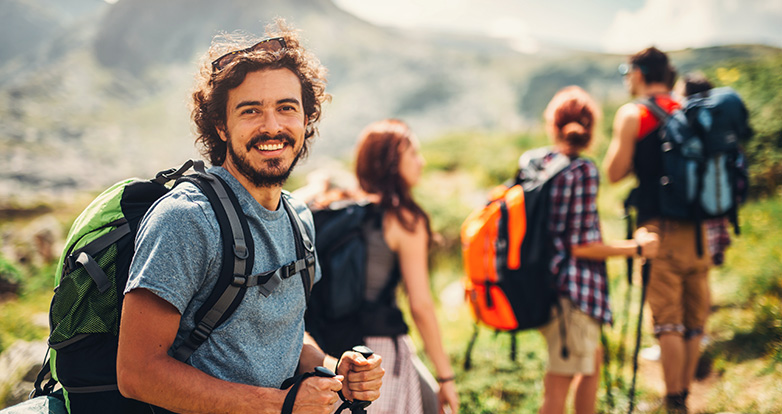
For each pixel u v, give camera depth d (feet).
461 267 26.48
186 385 4.57
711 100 11.93
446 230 27.86
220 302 4.85
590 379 11.09
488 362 14.97
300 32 5.84
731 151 11.76
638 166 12.46
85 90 422.82
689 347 12.41
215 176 5.17
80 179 253.65
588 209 10.48
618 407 12.34
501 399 13.32
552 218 10.66
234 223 4.94
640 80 12.87
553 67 385.91
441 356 9.36
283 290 5.29
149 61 492.54
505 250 10.77
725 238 13.56
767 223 20.59
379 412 8.68
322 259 9.08
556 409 10.74
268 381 5.18
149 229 4.71
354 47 505.66
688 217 11.80
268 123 5.16
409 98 397.60
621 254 10.64
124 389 4.60
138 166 295.28
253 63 5.19
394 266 9.40
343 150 312.71
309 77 5.78
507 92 385.50
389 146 9.59
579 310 10.50
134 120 383.45
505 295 10.82
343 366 5.41
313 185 11.07
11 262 23.66
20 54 541.75
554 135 11.25
